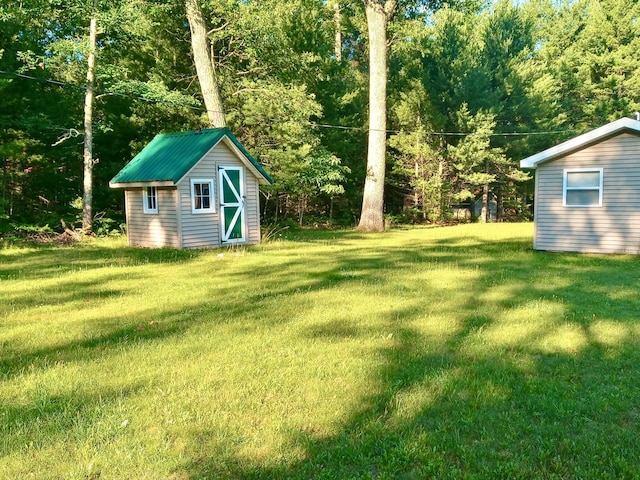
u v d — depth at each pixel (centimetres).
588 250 1215
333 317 580
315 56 2245
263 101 1856
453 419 324
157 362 425
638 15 3066
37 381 381
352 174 2497
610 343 473
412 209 2714
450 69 2694
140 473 262
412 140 2567
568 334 504
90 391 363
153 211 1354
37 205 1853
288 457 278
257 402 346
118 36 1664
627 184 1164
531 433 307
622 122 1129
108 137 1847
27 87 1588
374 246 1398
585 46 3256
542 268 961
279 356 441
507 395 359
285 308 626
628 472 264
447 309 620
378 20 1875
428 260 1091
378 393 362
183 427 309
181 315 594
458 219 2841
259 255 1183
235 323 554
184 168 1264
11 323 560
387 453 284
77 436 297
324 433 306
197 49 1686
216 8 1742
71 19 1611
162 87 1599
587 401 347
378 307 631
